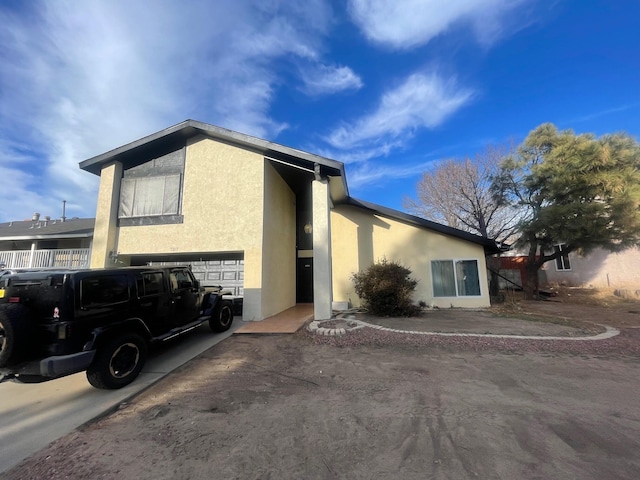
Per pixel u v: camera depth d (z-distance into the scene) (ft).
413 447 8.96
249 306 29.91
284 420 10.96
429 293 37.58
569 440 9.17
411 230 39.04
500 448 8.79
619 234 39.75
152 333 18.17
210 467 8.30
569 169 43.21
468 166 69.15
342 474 7.80
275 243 34.88
